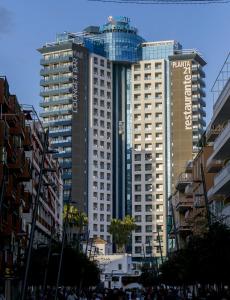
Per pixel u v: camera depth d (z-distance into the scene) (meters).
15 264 67.31
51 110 193.88
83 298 84.94
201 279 50.66
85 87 197.00
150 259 184.12
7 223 63.56
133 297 82.19
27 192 81.88
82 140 193.38
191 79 194.50
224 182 60.81
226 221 58.62
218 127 79.19
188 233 108.38
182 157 190.50
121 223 185.12
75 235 142.50
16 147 67.56
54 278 69.94
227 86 57.38
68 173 189.38
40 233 101.06
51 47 195.50
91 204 194.50
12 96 66.38
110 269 169.38
